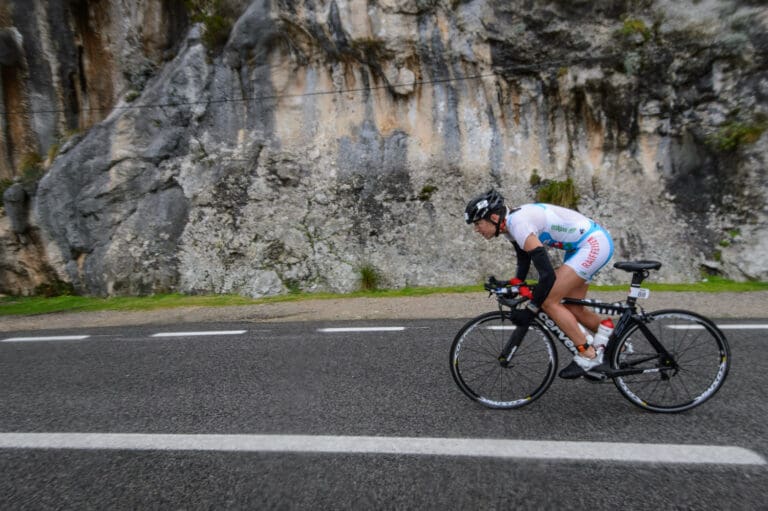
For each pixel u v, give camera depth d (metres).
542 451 2.64
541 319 3.20
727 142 7.93
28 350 5.49
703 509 2.11
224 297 8.34
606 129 8.92
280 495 2.34
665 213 8.26
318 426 3.08
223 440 2.94
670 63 8.36
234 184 9.34
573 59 8.81
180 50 10.55
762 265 7.32
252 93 9.80
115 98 11.11
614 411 3.14
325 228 8.95
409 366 4.18
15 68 10.75
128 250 9.20
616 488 2.28
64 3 10.81
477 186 9.09
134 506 2.31
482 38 9.12
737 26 8.05
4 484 2.54
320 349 4.84
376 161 9.35
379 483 2.40
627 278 7.78
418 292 7.85
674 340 3.09
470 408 3.26
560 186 8.72
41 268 9.78
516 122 9.35
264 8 9.46
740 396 3.29
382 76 9.48
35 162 10.70
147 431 3.12
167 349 5.15
